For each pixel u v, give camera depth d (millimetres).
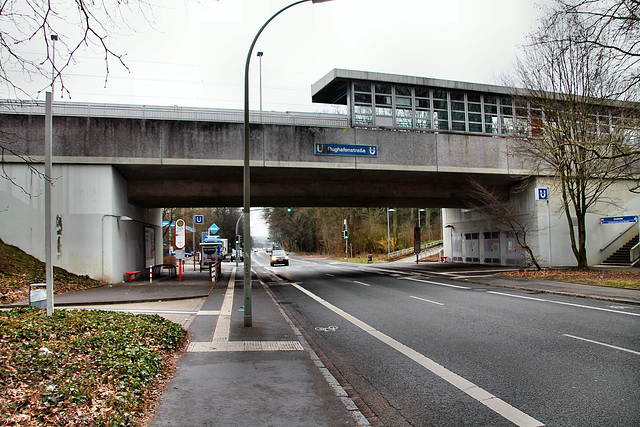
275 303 14914
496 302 14055
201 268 33938
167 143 20812
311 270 37594
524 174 26000
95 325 7727
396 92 25328
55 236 19969
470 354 7449
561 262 27453
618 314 11109
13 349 5672
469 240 36688
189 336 9070
